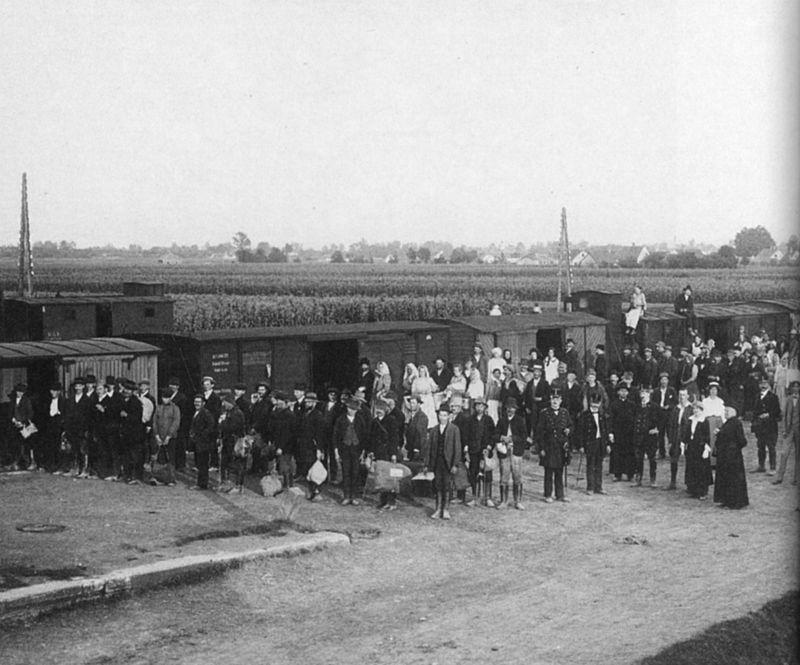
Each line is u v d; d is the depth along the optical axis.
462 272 155.25
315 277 130.75
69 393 20.80
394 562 14.95
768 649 11.51
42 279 109.75
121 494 18.67
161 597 13.03
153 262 195.25
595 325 35.53
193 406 21.86
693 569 14.73
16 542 14.74
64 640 11.45
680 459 24.83
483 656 11.09
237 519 16.86
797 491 20.77
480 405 18.75
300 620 12.33
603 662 10.83
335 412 20.56
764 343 38.72
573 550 15.84
